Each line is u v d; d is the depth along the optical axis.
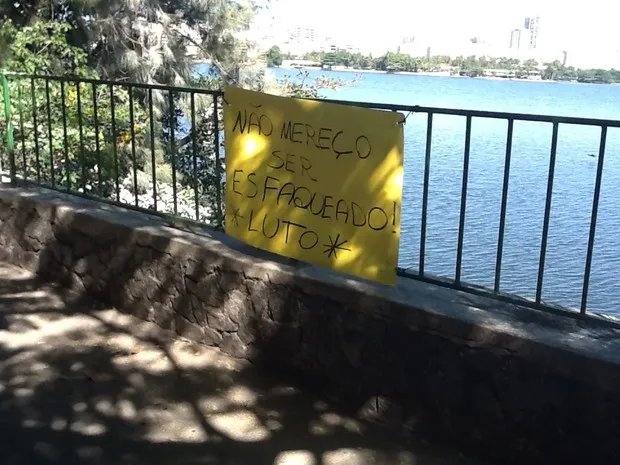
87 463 2.88
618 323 2.75
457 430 2.97
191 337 3.97
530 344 2.68
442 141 10.34
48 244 4.74
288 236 3.50
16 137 6.36
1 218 5.06
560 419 2.67
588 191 9.49
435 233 7.99
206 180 6.66
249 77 14.64
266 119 3.49
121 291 4.31
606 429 2.55
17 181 5.21
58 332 4.08
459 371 2.91
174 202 4.23
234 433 3.13
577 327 2.78
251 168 3.60
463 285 3.16
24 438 3.04
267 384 3.55
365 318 3.18
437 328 2.94
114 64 12.85
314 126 3.30
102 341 3.98
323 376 3.41
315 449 3.02
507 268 7.14
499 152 9.95
